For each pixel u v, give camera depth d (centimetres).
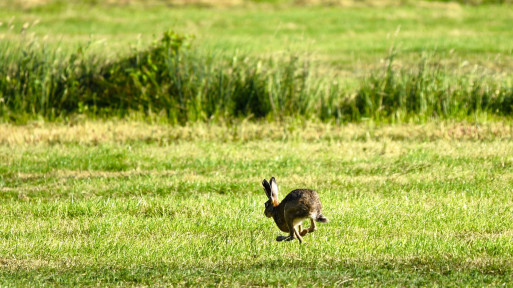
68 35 7725
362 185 2870
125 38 7431
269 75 4253
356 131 3884
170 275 1819
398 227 2284
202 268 1889
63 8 10056
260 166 3228
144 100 4256
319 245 2080
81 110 4238
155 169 3247
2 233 2280
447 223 2317
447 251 2003
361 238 2164
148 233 2273
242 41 7094
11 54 4353
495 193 2700
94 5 10462
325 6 10688
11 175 3167
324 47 6931
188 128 3962
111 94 4306
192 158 3378
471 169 3081
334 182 2925
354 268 1853
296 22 9088
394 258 1953
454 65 5431
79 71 4394
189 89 4222
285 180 2969
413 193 2722
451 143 3616
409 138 3775
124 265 1934
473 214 2411
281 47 6556
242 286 1733
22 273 1853
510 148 3453
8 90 4244
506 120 4047
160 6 10562
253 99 4256
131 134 3875
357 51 6662
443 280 1747
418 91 4175
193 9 10388
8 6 10038
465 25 8756
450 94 4188
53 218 2470
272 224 2348
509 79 4841
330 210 2483
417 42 7169
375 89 4234
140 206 2584
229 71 4391
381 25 8781
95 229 2316
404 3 10656
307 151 3491
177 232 2267
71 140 3794
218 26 8681
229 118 4144
